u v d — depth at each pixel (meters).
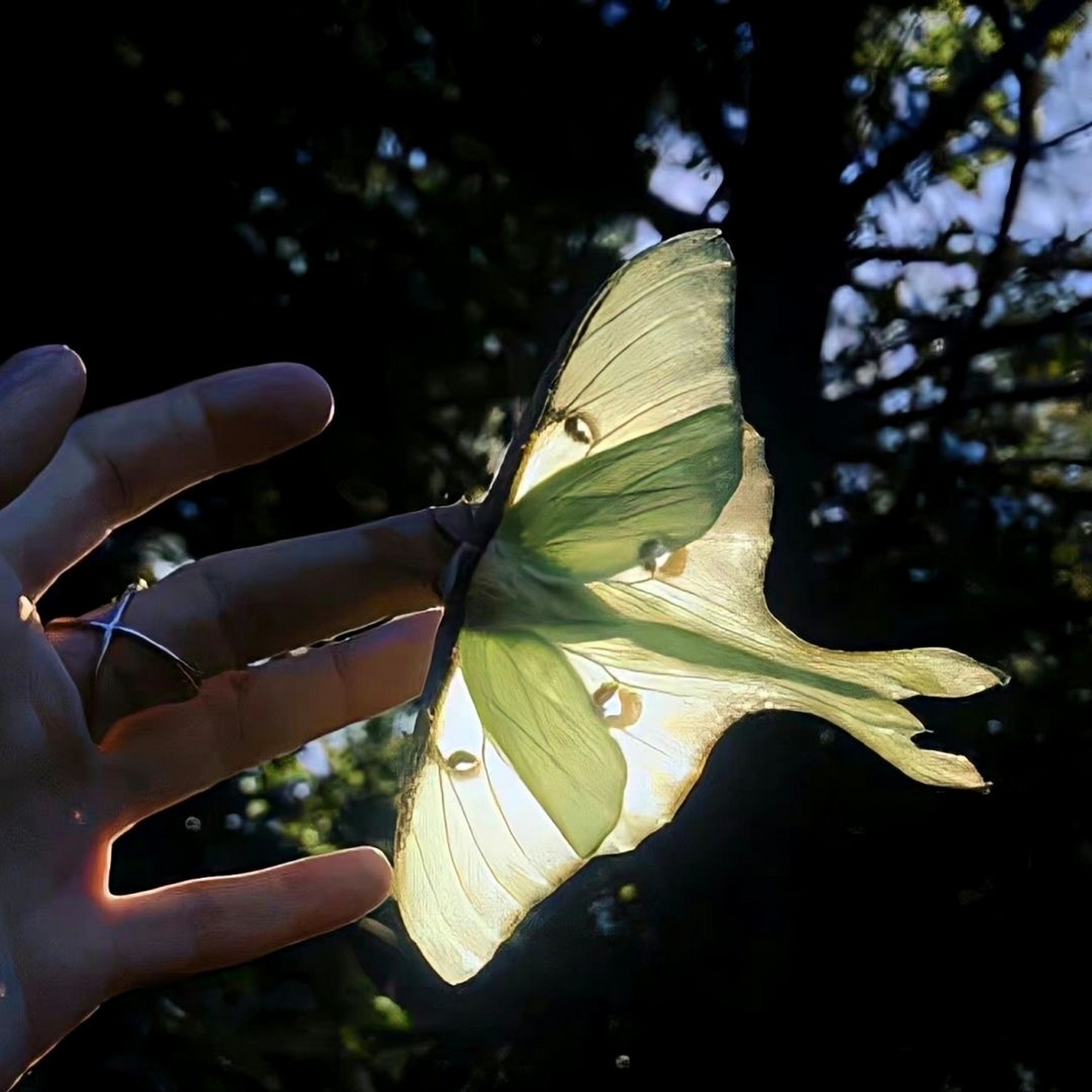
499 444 0.49
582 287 0.50
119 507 0.20
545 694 0.19
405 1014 0.41
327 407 0.20
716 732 0.20
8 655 0.18
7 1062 0.17
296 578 0.21
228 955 0.19
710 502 0.19
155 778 0.20
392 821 0.49
